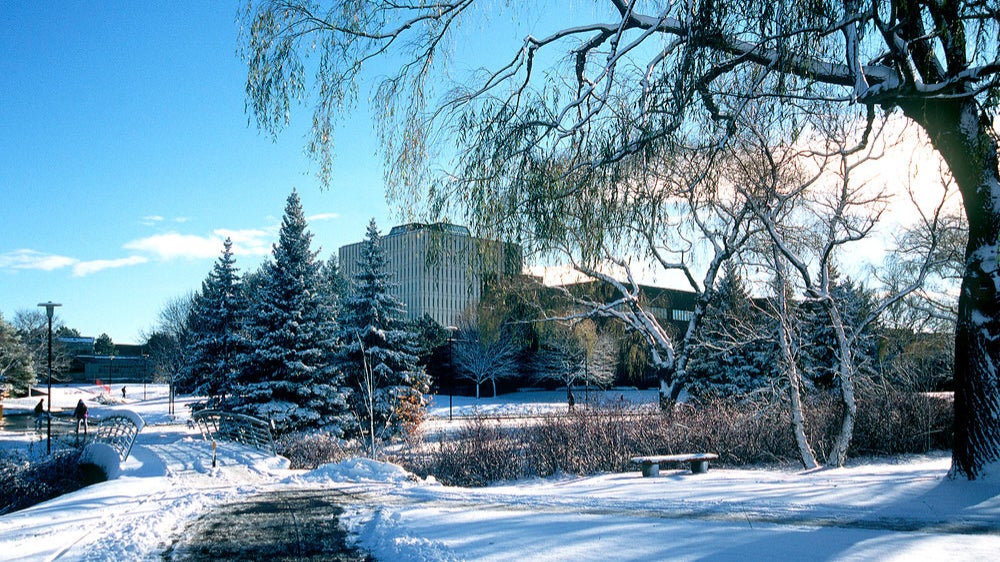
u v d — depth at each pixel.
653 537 8.09
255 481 14.88
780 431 20.53
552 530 8.62
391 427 29.94
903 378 24.77
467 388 69.44
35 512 11.04
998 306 10.69
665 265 25.42
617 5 8.64
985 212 10.79
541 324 27.88
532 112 7.73
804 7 6.48
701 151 7.95
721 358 35.31
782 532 8.23
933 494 10.38
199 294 55.09
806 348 24.55
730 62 6.89
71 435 33.75
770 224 17.77
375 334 31.80
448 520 9.50
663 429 20.00
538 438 19.70
